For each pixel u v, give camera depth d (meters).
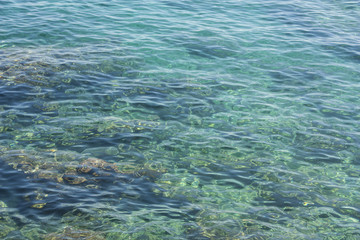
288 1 26.28
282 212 9.55
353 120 13.75
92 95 14.33
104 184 10.05
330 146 12.27
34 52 17.16
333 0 26.69
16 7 22.08
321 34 21.11
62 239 8.23
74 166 10.55
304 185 10.55
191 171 10.89
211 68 17.14
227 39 19.97
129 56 17.66
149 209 9.37
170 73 16.48
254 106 14.41
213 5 24.73
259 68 17.33
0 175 9.97
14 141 11.41
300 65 17.75
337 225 9.20
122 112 13.46
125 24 21.09
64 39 18.81
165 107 13.98
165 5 24.20
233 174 10.86
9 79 14.75
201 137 12.43
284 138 12.60
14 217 8.73
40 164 10.51
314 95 15.34
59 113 13.05
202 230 8.81
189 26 21.33
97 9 22.84
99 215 9.01
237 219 9.23
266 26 21.89
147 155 11.39
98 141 11.80
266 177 10.80
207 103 14.43
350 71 17.36
